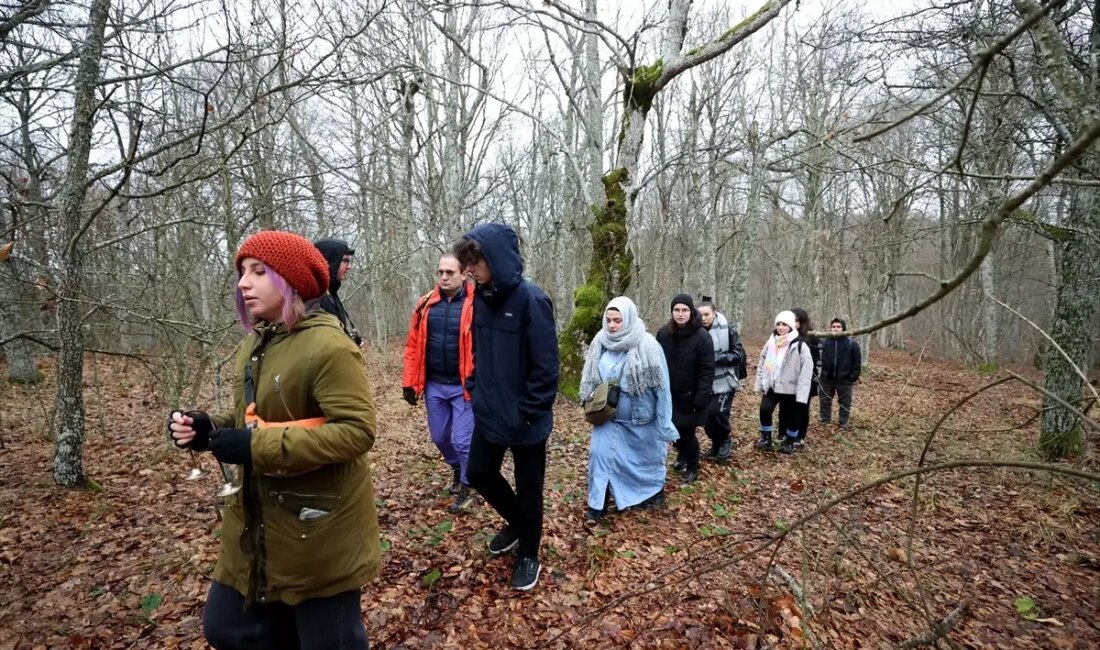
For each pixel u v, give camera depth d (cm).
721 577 340
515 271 290
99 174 371
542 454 309
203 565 327
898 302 2255
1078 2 441
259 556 172
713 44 658
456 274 396
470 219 1260
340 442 164
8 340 423
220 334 505
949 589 356
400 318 1647
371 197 895
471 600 302
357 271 1216
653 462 423
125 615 283
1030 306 2183
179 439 167
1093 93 422
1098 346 850
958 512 477
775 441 682
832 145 427
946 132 641
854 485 517
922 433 732
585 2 829
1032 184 103
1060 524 452
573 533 393
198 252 579
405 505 417
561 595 313
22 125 446
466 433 404
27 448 553
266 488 171
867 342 1527
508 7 655
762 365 636
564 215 1217
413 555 342
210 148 554
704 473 541
